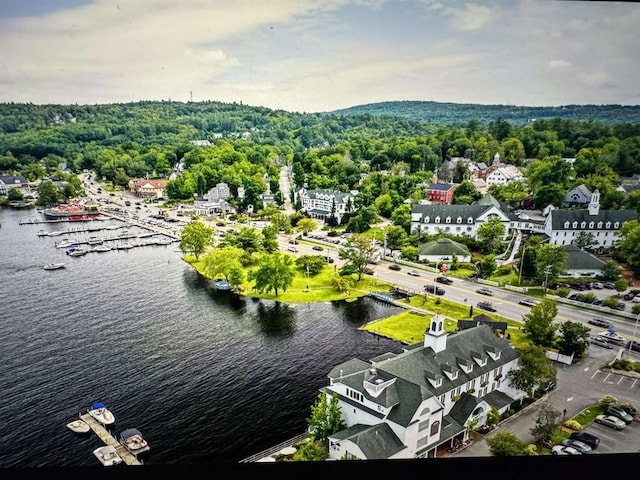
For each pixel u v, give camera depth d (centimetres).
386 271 7906
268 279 7044
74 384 4719
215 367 5041
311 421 3578
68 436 3953
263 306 6762
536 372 3994
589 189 9075
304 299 6969
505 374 4116
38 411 4297
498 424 3744
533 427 3706
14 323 6066
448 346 3953
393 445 3192
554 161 9919
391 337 5619
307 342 5600
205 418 4166
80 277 7938
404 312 6300
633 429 3634
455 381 3688
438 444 3353
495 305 6181
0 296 6988
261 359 5191
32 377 4819
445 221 9469
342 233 10600
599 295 6256
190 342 5609
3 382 4722
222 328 6016
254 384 4691
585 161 9519
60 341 5578
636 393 4138
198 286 7644
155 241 10375
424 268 7950
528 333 4966
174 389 4616
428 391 3312
